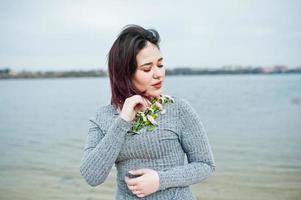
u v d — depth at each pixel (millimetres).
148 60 1560
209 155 1623
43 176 6180
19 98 16062
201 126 1642
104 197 5262
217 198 4992
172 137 1606
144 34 1583
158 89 1607
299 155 6891
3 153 7621
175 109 1627
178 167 1564
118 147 1527
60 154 7547
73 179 6012
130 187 1510
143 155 1592
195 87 18766
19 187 5688
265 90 16625
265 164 6457
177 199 1571
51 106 13773
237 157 6918
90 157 1547
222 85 19734
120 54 1580
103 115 1671
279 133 8789
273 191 5246
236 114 11562
